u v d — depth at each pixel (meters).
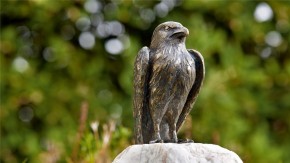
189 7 14.37
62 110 14.38
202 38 13.69
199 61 7.45
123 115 13.76
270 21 14.98
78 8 14.55
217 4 14.44
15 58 14.57
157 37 7.38
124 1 14.54
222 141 13.49
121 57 14.62
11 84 14.42
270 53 15.20
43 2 14.28
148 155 6.99
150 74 7.32
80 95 14.35
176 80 7.27
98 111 14.06
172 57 7.25
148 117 7.43
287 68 14.79
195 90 7.50
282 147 14.51
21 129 14.48
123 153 7.16
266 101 14.62
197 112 13.65
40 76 14.49
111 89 14.62
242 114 14.32
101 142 10.05
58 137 13.79
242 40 14.77
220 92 13.74
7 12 14.55
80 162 9.47
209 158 7.00
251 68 14.26
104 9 14.68
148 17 14.67
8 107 14.37
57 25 14.74
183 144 7.09
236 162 7.09
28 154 14.15
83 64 14.62
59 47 14.35
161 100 7.30
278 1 14.78
